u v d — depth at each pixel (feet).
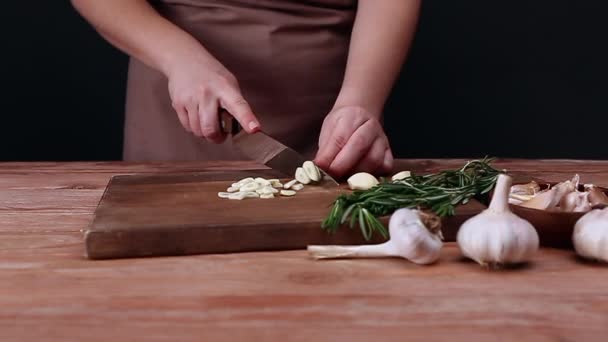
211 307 2.41
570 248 2.81
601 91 6.09
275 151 3.57
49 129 6.03
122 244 2.76
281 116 4.34
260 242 2.83
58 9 5.83
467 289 2.52
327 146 3.56
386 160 3.63
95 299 2.46
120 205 3.07
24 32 5.85
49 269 2.67
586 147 6.18
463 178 3.19
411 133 6.18
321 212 2.98
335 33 4.30
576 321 2.34
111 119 6.05
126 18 3.92
